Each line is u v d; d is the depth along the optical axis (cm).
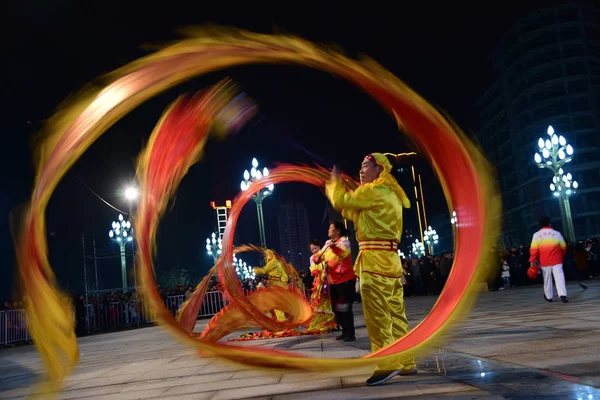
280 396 373
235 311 903
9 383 674
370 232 404
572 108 7256
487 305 1152
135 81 340
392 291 398
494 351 473
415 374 402
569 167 7131
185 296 2156
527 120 7575
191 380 510
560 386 310
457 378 369
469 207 351
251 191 862
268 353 297
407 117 377
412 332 332
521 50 7538
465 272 338
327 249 769
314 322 955
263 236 1805
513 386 323
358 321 1154
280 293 1005
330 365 294
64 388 538
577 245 1833
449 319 322
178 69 349
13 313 1622
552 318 709
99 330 2089
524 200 7719
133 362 748
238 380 476
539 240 990
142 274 358
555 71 7369
